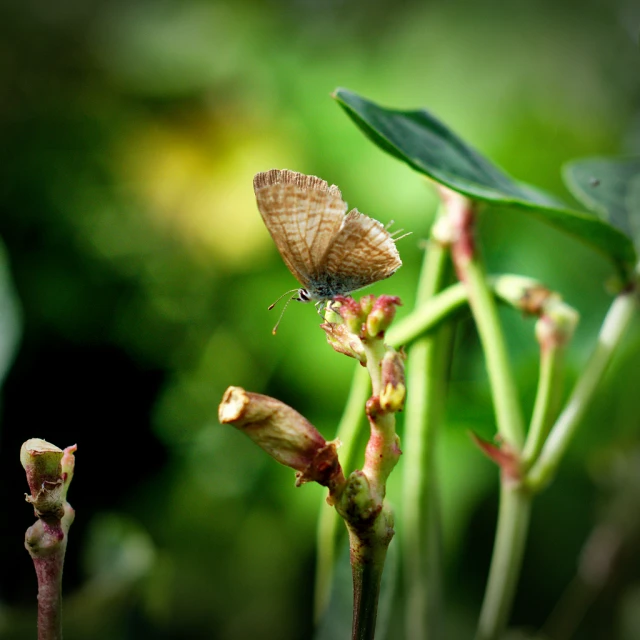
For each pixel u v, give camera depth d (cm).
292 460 34
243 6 77
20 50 74
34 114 72
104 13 77
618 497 46
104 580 41
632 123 71
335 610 38
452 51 69
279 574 62
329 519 39
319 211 36
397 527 40
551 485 55
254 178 36
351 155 66
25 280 66
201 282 69
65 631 40
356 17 75
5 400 63
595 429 48
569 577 54
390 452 34
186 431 66
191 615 60
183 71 74
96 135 72
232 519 63
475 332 50
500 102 68
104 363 66
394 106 69
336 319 34
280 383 65
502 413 38
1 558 45
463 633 53
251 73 74
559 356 38
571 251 58
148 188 71
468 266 38
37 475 34
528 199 38
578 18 70
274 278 69
